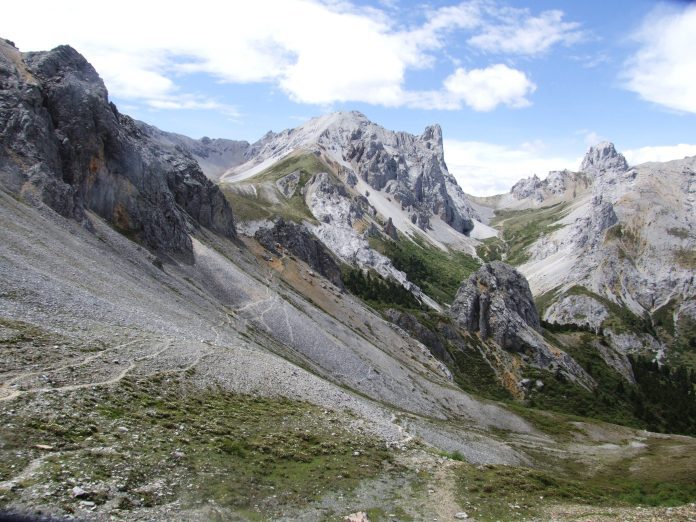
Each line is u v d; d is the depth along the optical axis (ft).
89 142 324.39
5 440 81.87
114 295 203.62
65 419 94.63
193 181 475.31
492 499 119.14
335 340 369.91
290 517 90.33
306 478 108.37
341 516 95.76
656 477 263.49
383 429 175.42
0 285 148.77
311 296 488.02
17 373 106.11
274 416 144.15
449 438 248.93
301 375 212.84
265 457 112.27
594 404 571.28
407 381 377.09
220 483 93.91
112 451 90.02
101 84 379.55
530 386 592.19
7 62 315.58
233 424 125.90
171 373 141.08
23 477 74.84
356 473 118.83
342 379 318.65
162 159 469.16
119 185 335.47
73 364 120.47
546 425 388.78
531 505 118.52
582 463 298.76
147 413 111.96
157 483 86.28
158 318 204.64
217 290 346.13
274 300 374.43
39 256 193.98
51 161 291.17
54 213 254.47
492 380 593.01
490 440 295.28
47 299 156.35
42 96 319.06
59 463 80.94
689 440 378.53
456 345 642.22
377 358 393.29
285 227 628.28
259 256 511.40
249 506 90.07
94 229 280.92
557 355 655.35
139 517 75.46
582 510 115.65
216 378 154.40
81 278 199.21
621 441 375.66
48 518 67.97
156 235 344.28
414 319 628.28
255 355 213.25
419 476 127.75
